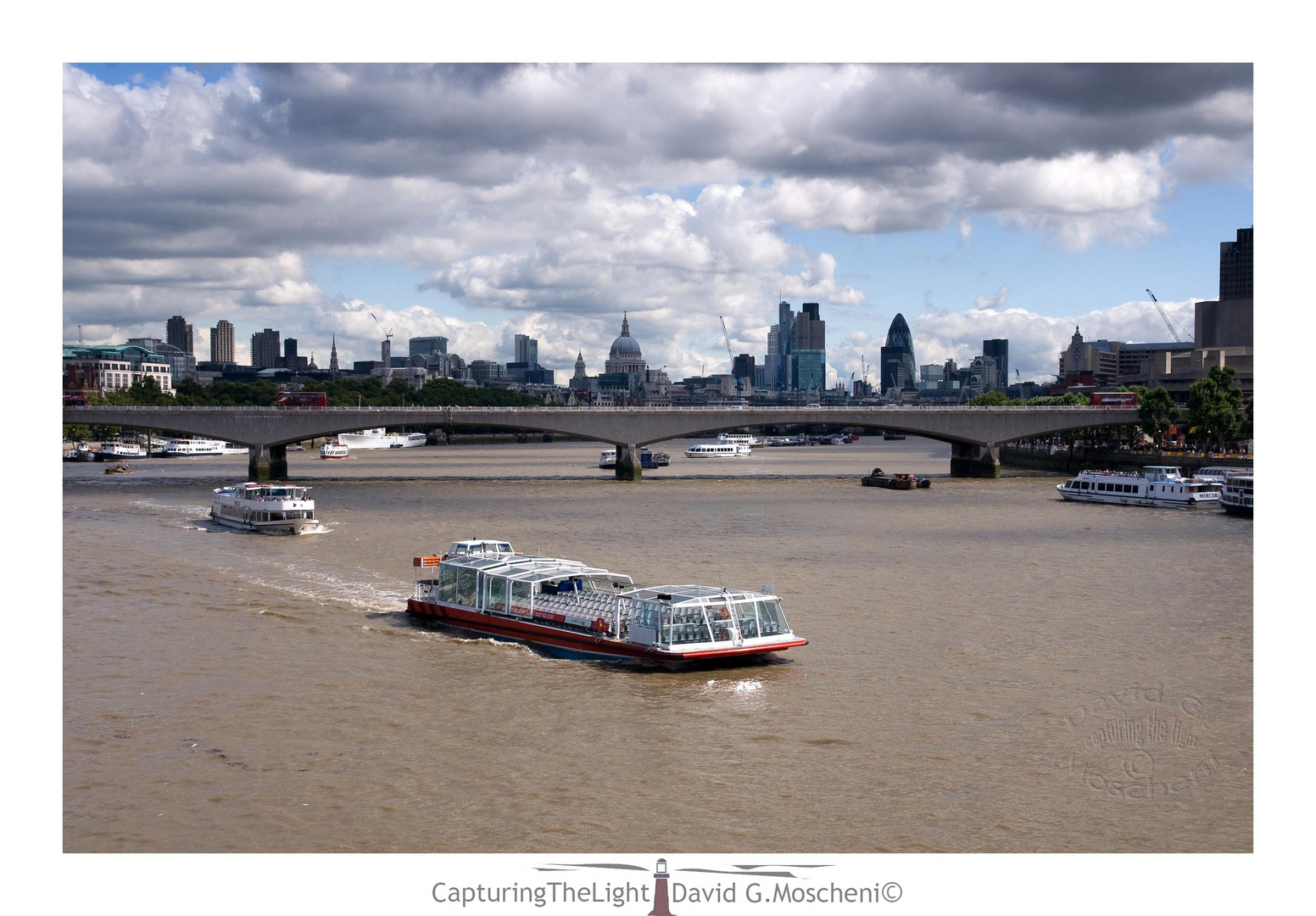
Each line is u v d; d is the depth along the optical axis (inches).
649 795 1800.0
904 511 6304.1
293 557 4222.4
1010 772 1899.6
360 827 1678.2
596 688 2391.7
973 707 2244.1
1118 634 2881.4
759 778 1872.5
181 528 5241.1
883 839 1646.2
